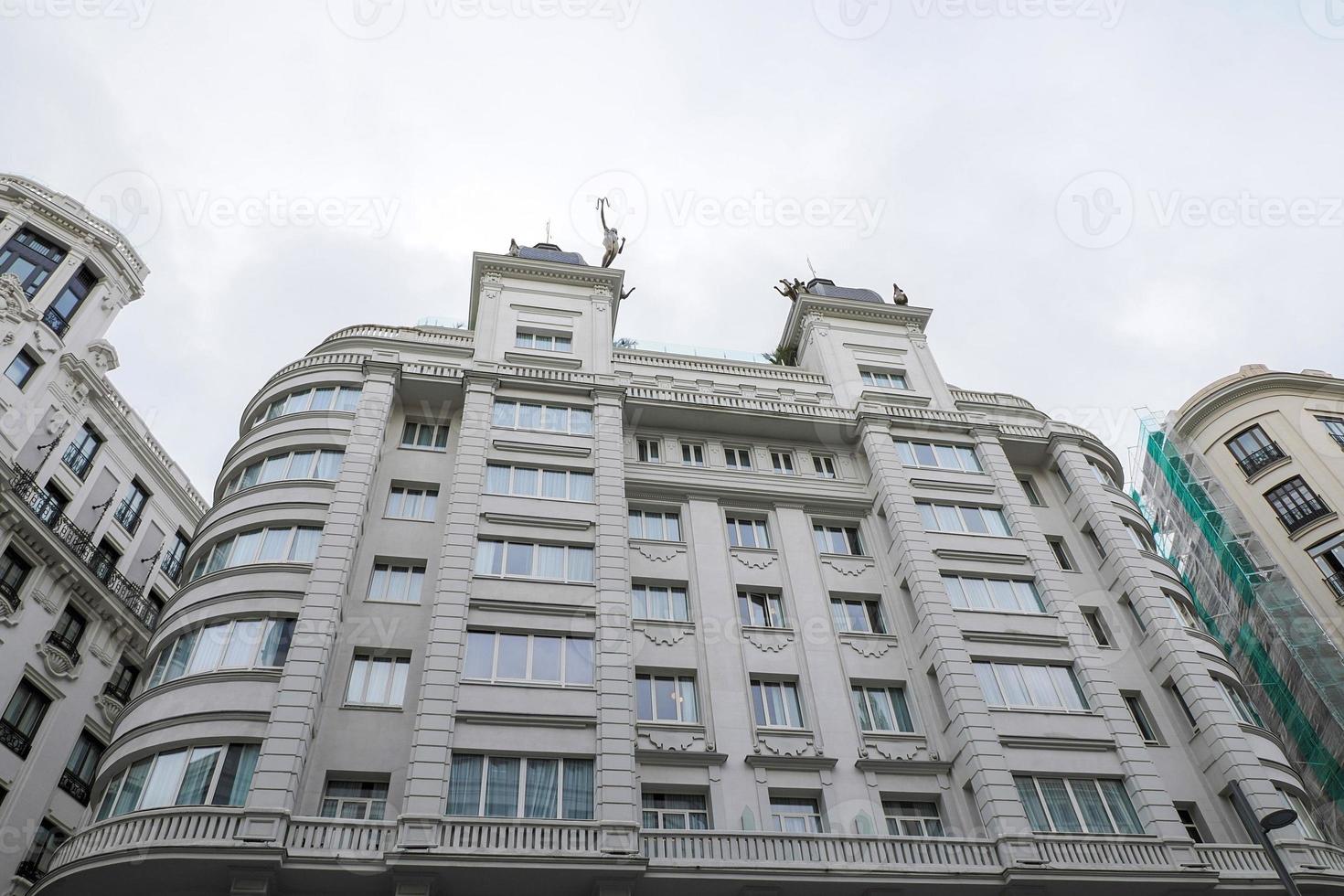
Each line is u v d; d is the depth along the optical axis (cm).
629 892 1847
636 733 2241
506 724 2089
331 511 2402
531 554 2480
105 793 1977
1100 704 2489
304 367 2895
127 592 3591
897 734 2397
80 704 3222
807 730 2359
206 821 1753
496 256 3428
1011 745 2352
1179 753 2525
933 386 3534
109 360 3734
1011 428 3334
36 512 3138
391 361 2888
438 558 2483
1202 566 4156
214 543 2422
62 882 1741
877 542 2914
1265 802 2339
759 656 2506
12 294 3353
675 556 2702
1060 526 3138
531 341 3241
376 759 2030
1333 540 3678
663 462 3003
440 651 2156
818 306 3778
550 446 2767
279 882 1747
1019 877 2011
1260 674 3662
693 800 2183
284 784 1833
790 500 2958
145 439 3919
